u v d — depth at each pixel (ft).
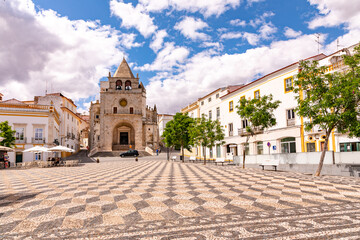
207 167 72.74
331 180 36.52
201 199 23.56
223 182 35.24
